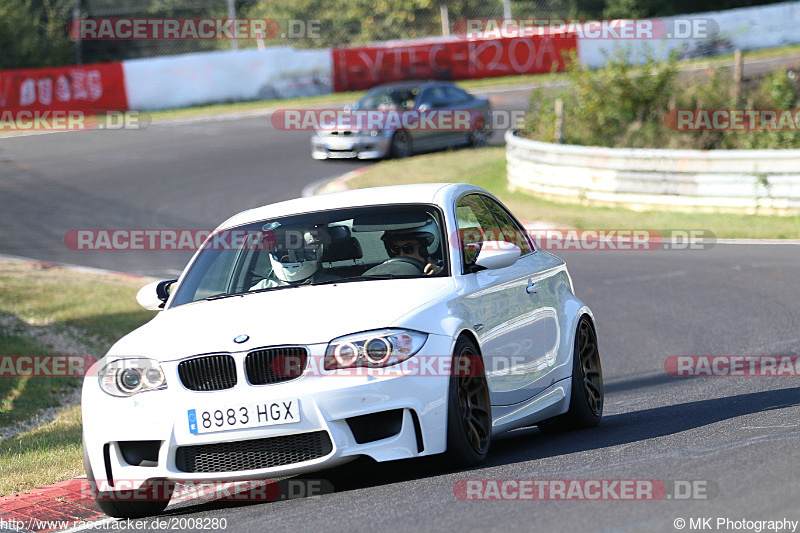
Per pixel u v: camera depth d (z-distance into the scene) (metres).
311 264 22.62
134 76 124.56
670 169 67.44
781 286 47.09
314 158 94.06
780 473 16.77
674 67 80.75
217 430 18.91
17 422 36.06
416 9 161.00
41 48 148.75
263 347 19.17
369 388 18.88
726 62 132.00
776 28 146.00
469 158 91.31
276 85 132.12
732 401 27.33
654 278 51.69
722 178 65.56
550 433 26.42
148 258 64.06
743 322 41.50
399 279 21.75
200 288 23.11
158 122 117.88
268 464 19.00
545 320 24.56
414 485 19.16
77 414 36.31
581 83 82.38
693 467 17.95
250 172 88.56
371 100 96.00
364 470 21.67
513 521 15.59
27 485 23.84
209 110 125.38
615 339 41.69
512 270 23.94
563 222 65.62
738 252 55.69
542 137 81.81
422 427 19.27
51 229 71.62
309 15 162.62
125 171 90.50
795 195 63.47
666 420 25.19
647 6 166.38
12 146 104.44
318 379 18.94
